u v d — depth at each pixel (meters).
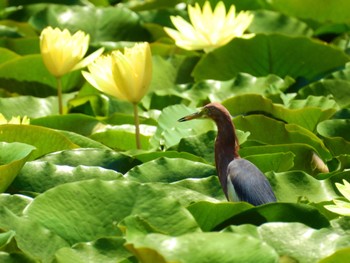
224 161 10.56
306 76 14.72
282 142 11.77
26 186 9.63
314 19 17.47
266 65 14.66
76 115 12.20
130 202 8.58
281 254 7.86
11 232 7.87
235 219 8.62
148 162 10.03
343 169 10.96
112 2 18.95
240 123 11.84
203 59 14.62
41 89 14.61
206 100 13.41
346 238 8.03
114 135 11.80
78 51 12.66
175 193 9.33
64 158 10.30
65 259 7.67
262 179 9.89
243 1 17.44
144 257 7.05
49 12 16.58
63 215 8.52
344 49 15.89
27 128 10.79
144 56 11.30
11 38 15.81
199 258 7.20
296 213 8.55
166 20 17.03
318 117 12.45
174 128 11.77
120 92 11.41
